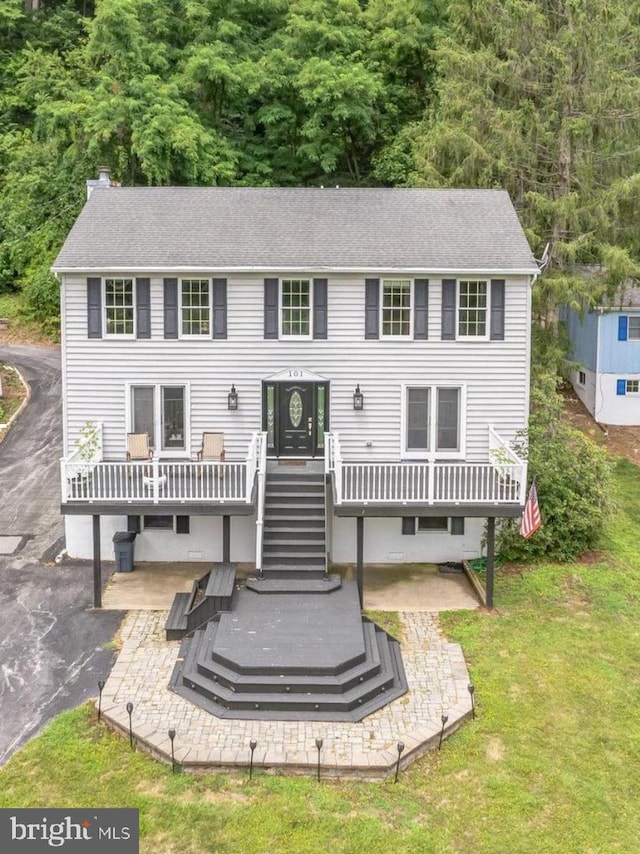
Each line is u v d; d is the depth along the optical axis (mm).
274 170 35000
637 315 26719
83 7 44344
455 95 24891
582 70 23422
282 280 17109
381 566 17484
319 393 17453
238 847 9281
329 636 13227
